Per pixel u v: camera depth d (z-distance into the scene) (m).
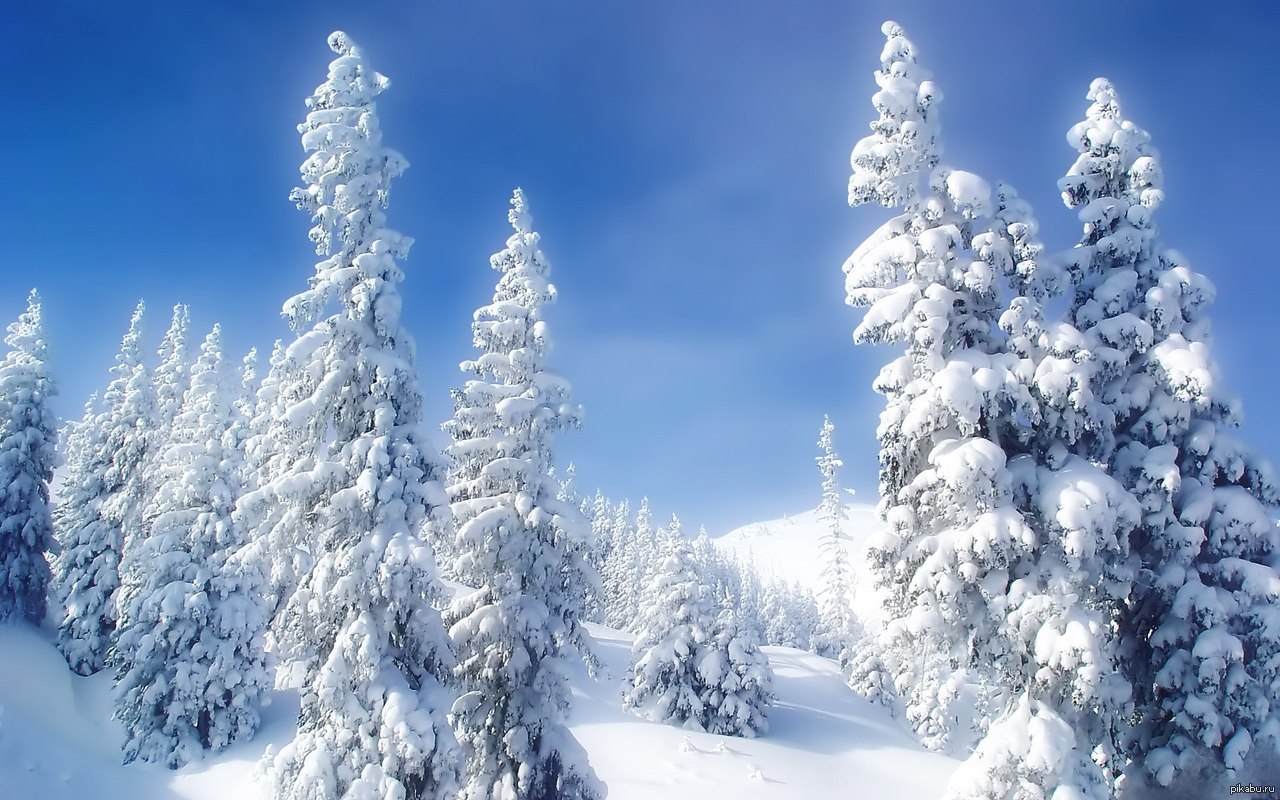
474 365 19.33
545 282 20.16
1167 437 14.70
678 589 41.50
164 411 40.56
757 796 29.28
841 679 54.16
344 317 17.53
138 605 32.06
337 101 18.09
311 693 16.52
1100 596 14.30
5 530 39.97
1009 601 13.20
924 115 15.52
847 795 31.00
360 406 17.47
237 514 15.92
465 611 18.89
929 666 35.84
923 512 14.52
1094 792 12.50
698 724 38.38
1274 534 14.02
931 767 35.50
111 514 38.81
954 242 14.89
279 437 16.83
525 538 18.67
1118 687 13.31
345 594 15.70
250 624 32.41
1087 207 15.73
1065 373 13.57
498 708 18.75
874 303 15.20
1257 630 13.50
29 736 28.08
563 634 18.73
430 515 17.05
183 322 42.47
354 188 17.53
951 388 13.41
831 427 60.16
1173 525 14.17
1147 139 16.02
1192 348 14.11
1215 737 13.30
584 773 18.27
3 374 41.56
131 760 30.36
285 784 15.84
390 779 15.01
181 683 30.58
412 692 16.00
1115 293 15.07
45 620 43.06
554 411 19.50
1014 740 12.80
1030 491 13.98
